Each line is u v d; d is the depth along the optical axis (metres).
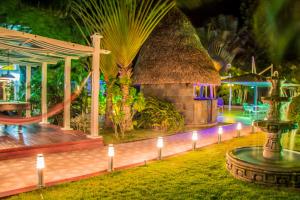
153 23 13.38
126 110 13.75
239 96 35.81
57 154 9.15
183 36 16.36
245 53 35.12
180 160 8.56
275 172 6.29
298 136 13.38
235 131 14.88
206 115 16.84
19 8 16.81
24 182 6.55
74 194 5.83
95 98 10.38
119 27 12.95
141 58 16.80
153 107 14.48
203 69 15.95
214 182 6.63
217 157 8.97
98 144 10.32
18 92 15.85
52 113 11.49
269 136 7.41
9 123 9.41
